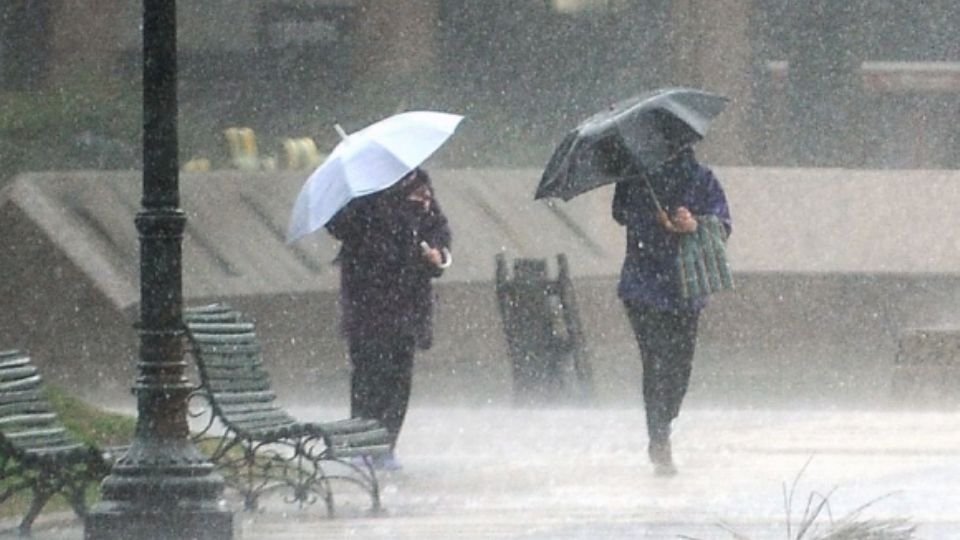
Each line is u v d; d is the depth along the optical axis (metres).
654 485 40.72
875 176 88.50
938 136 105.12
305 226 42.41
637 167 41.41
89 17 89.25
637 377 71.50
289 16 97.50
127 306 68.62
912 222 87.31
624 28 102.69
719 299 82.69
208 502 31.83
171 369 32.09
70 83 88.50
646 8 102.88
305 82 97.44
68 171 77.81
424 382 69.69
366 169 42.34
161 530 31.59
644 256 41.75
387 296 42.53
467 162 98.00
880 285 84.94
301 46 97.50
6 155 83.81
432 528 34.44
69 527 34.78
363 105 98.44
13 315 69.50
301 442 37.12
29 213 70.75
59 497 37.41
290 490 39.56
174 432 32.06
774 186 87.69
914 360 60.09
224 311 38.03
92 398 63.97
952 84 104.81
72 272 69.31
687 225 41.41
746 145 102.25
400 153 42.72
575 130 42.81
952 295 85.75
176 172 32.12
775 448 47.59
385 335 42.50
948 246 86.69
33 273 69.69
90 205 73.19
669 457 42.28
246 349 37.78
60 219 71.31
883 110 104.38
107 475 33.34
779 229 86.00
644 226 41.66
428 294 42.97
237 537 32.28
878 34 104.62
